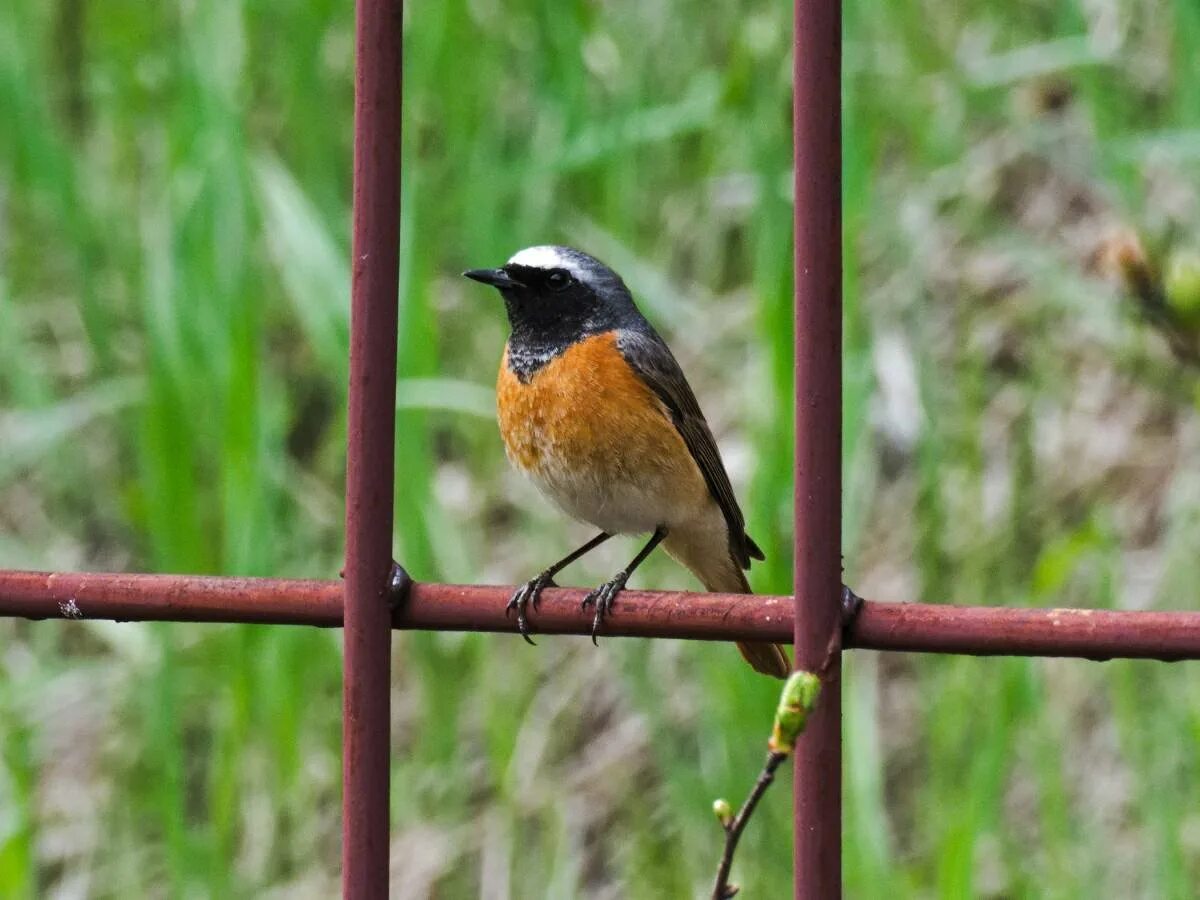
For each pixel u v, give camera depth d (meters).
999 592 11.71
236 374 10.89
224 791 10.53
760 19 12.47
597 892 11.47
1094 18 13.74
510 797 11.28
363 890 4.93
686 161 14.05
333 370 12.23
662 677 12.02
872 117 13.09
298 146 13.20
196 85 12.29
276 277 13.49
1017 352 13.05
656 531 8.43
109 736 12.49
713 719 10.94
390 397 4.95
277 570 11.89
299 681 11.04
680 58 13.84
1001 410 12.83
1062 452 12.50
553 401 8.09
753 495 10.19
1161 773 10.38
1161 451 12.36
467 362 12.95
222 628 11.46
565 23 13.19
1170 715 10.49
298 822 11.23
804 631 4.68
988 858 11.07
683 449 8.21
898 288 13.06
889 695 11.96
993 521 12.12
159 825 11.92
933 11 14.35
